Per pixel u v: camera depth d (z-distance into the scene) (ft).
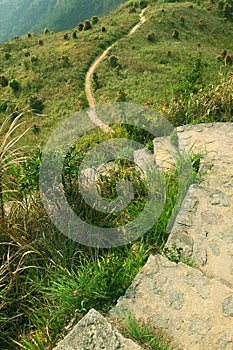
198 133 16.97
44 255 10.84
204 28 153.17
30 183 11.57
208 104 19.12
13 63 137.39
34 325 9.53
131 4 179.93
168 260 9.80
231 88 19.71
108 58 120.37
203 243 10.78
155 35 141.18
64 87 111.55
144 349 7.53
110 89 106.73
